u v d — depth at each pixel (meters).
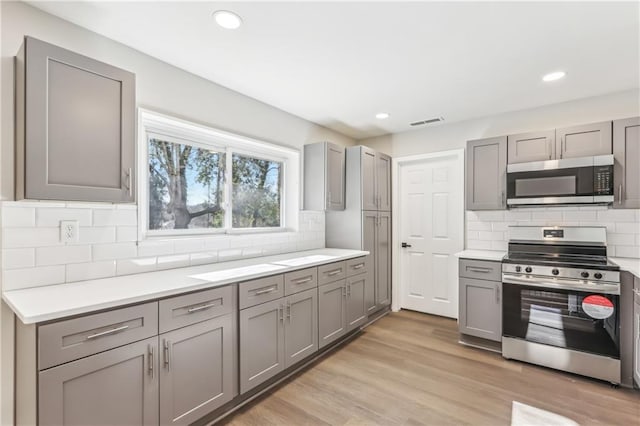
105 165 1.54
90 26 1.73
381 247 3.73
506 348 2.61
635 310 2.11
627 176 2.39
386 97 2.78
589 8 1.56
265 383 2.17
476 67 2.22
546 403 2.00
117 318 1.37
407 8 1.58
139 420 1.44
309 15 1.63
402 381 2.27
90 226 1.77
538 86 2.54
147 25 1.72
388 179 3.91
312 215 3.51
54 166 1.39
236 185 2.83
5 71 1.49
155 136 2.19
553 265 2.42
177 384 1.59
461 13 1.61
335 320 2.79
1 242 1.48
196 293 1.67
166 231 2.26
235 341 1.89
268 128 2.95
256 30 1.77
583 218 2.79
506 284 2.63
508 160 2.89
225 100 2.55
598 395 2.09
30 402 1.23
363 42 1.89
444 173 3.67
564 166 2.56
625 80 2.43
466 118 3.37
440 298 3.72
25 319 1.13
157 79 2.09
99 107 1.52
